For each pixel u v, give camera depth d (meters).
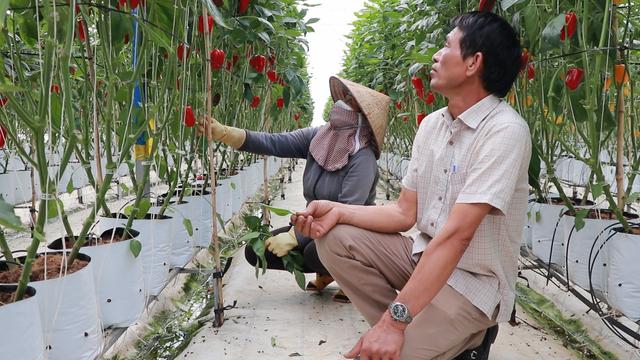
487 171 1.25
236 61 2.62
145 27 1.39
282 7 3.02
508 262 1.42
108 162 1.52
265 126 3.99
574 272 2.02
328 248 1.59
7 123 1.31
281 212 1.69
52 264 1.50
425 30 2.71
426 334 1.37
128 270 1.75
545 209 2.40
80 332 1.42
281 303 2.40
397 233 1.66
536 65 2.00
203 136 2.56
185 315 2.40
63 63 1.19
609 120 1.86
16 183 4.19
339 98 2.27
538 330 2.16
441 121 1.50
